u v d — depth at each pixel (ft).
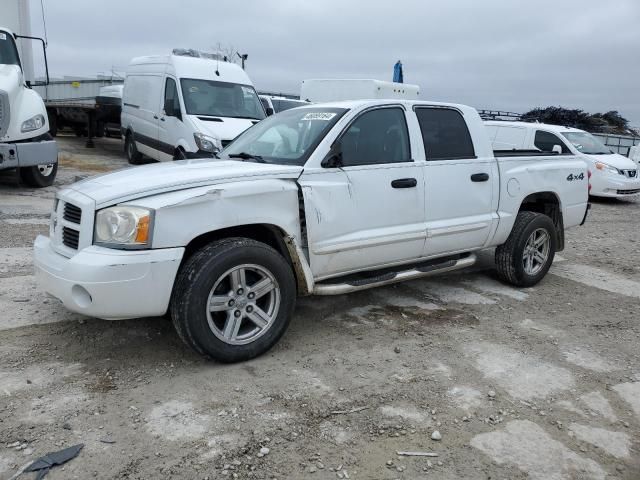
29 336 13.66
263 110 41.09
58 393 11.22
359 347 14.16
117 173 13.93
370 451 9.96
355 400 11.59
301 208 13.70
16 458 9.20
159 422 10.41
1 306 15.34
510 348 14.64
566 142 45.96
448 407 11.53
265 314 13.07
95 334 13.94
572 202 21.02
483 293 19.19
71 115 65.82
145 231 11.48
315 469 9.39
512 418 11.26
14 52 34.32
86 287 11.27
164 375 12.17
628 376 13.44
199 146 35.60
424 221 16.30
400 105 16.24
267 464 9.44
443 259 17.85
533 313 17.49
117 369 12.34
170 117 39.11
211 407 11.00
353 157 14.90
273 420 10.69
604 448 10.46
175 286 12.03
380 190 15.10
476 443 10.36
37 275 12.90
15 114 31.17
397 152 15.92
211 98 38.99
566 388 12.65
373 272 16.02
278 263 12.97
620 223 36.37
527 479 9.44
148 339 13.84
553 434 10.80
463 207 17.28
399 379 12.59
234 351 12.56
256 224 13.11
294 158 14.37
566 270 23.24
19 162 31.24
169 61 40.45
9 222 25.21
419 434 10.55
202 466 9.27
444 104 17.38
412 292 18.83
